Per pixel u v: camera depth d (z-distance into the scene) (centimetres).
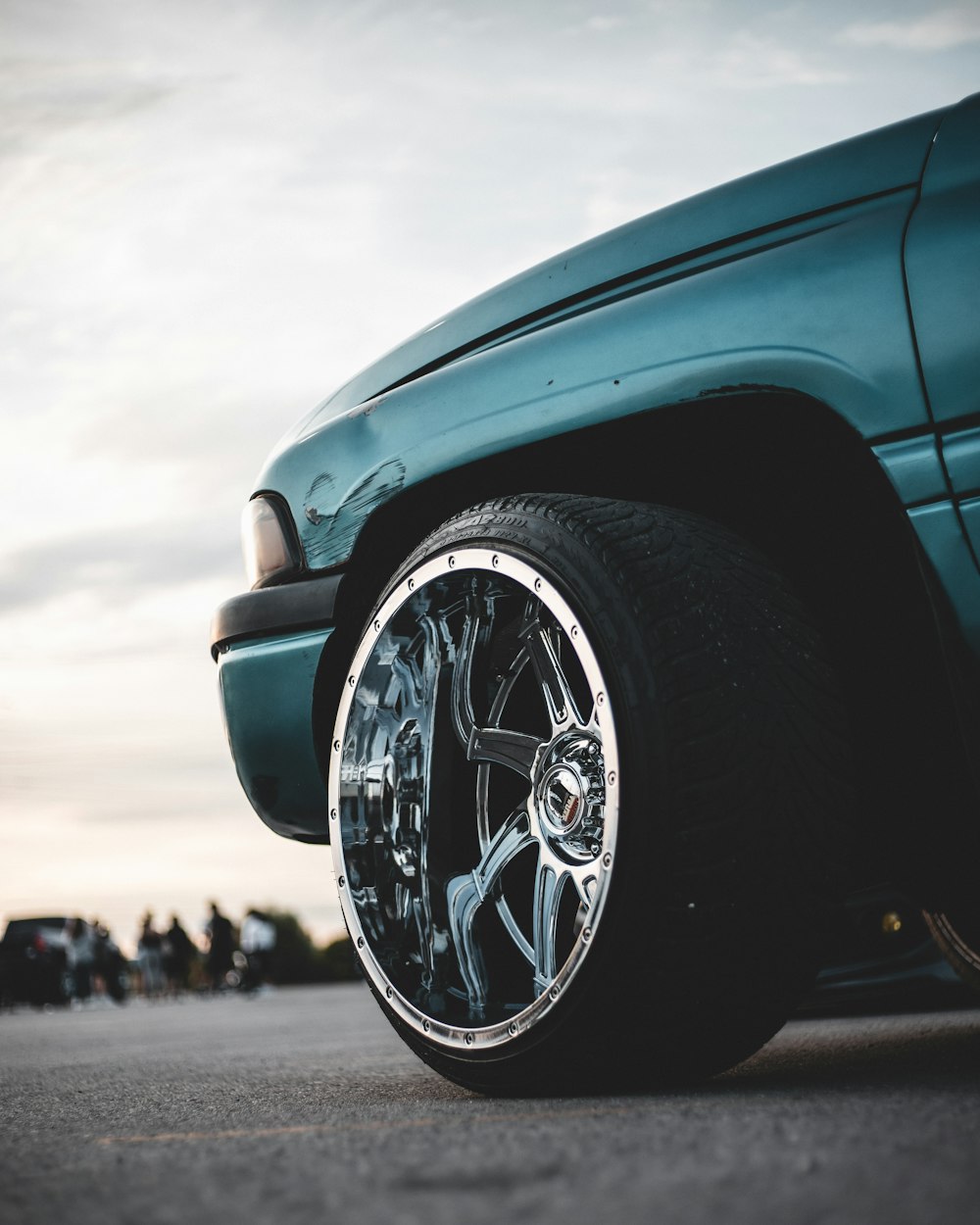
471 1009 203
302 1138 149
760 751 183
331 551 237
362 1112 184
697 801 179
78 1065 363
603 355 203
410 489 226
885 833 217
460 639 220
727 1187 105
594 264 217
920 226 183
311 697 239
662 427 201
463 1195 107
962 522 173
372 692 221
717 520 221
